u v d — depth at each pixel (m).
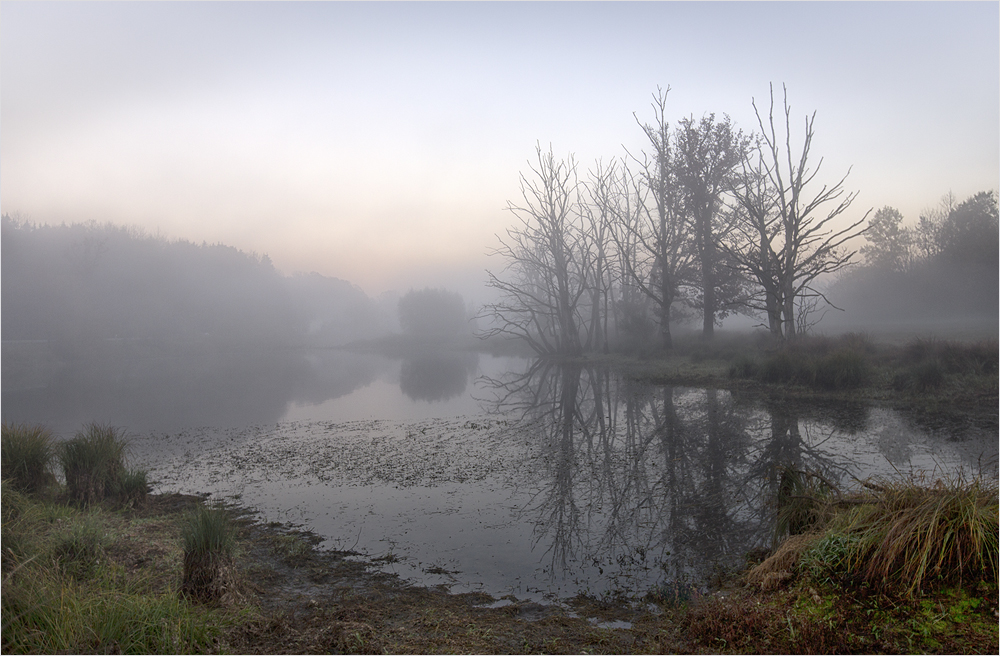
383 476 9.46
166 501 8.23
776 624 3.91
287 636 4.18
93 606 4.11
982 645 3.34
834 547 4.46
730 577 5.16
